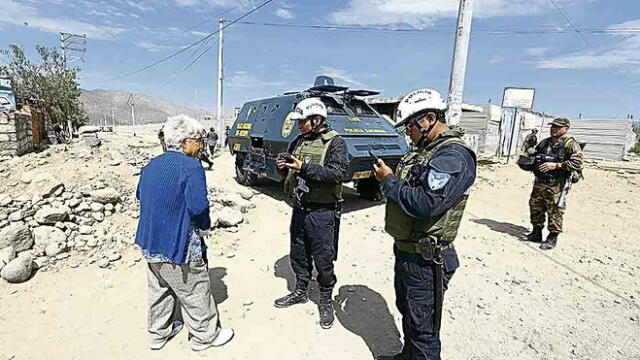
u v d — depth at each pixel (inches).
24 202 178.5
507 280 160.9
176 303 122.1
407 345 98.0
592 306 140.3
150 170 97.3
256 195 312.2
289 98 295.4
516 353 112.0
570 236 228.4
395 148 274.7
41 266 145.6
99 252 161.5
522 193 370.9
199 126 102.9
